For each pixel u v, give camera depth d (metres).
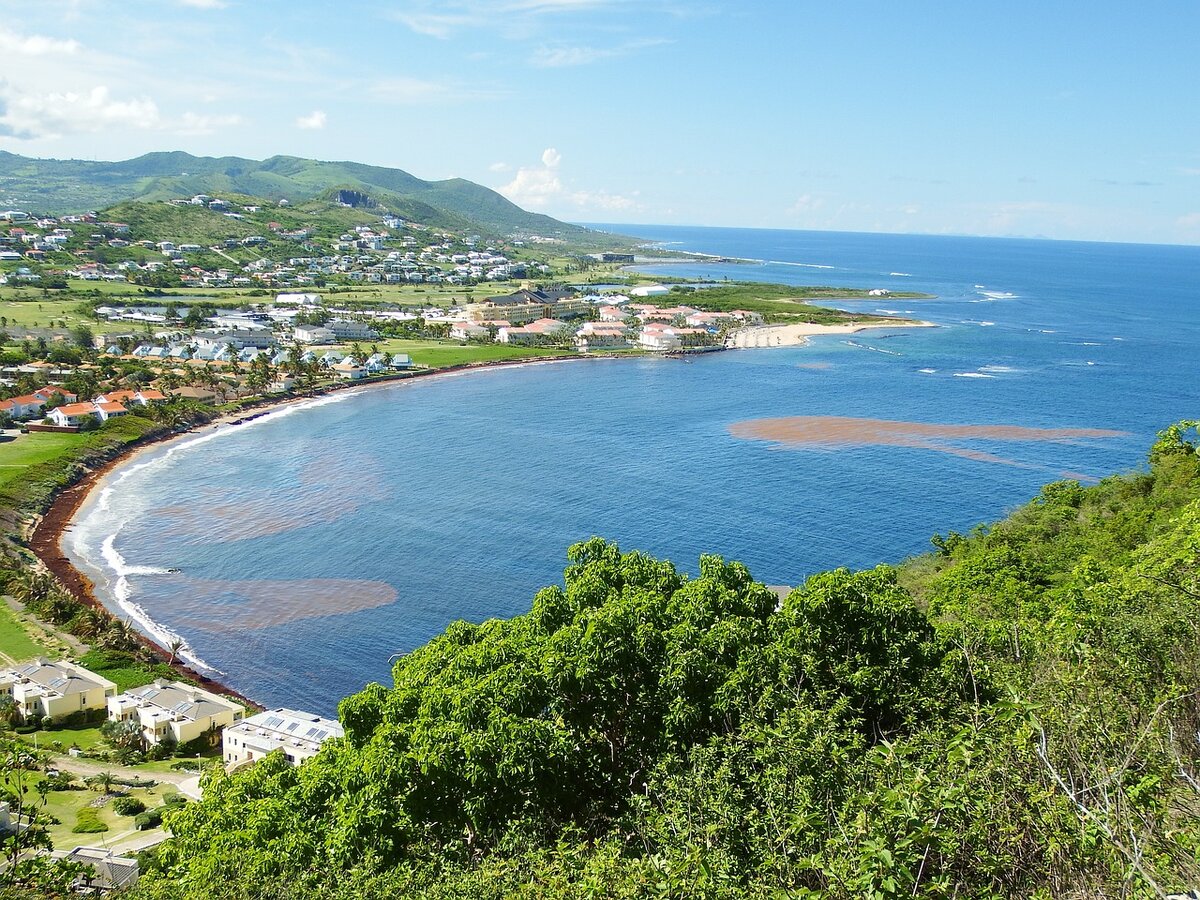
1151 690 24.77
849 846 18.05
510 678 34.97
